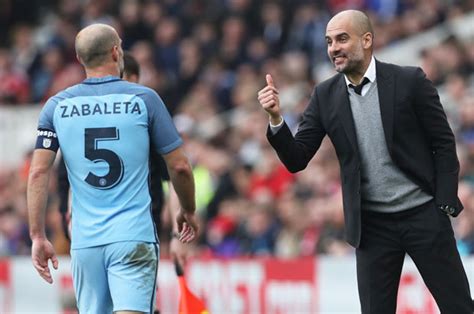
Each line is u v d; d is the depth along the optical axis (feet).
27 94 219.20
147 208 76.59
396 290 80.59
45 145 77.05
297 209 146.72
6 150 210.59
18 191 180.75
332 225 139.64
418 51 181.37
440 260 78.79
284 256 145.28
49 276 77.25
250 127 174.40
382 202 79.25
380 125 78.43
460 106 158.40
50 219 151.84
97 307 76.89
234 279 126.62
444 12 188.03
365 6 199.00
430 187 78.64
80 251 76.43
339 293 121.70
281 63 193.67
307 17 197.06
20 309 138.41
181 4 213.66
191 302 90.63
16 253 169.37
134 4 213.66
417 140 78.59
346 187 79.82
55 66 218.79
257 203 151.53
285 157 79.46
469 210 126.41
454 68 170.30
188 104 193.88
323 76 186.60
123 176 76.07
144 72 196.65
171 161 77.15
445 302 79.05
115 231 75.56
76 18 223.30
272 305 124.88
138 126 76.38
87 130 76.43
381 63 79.25
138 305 74.95
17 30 237.45
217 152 173.68
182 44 206.28
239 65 199.11
